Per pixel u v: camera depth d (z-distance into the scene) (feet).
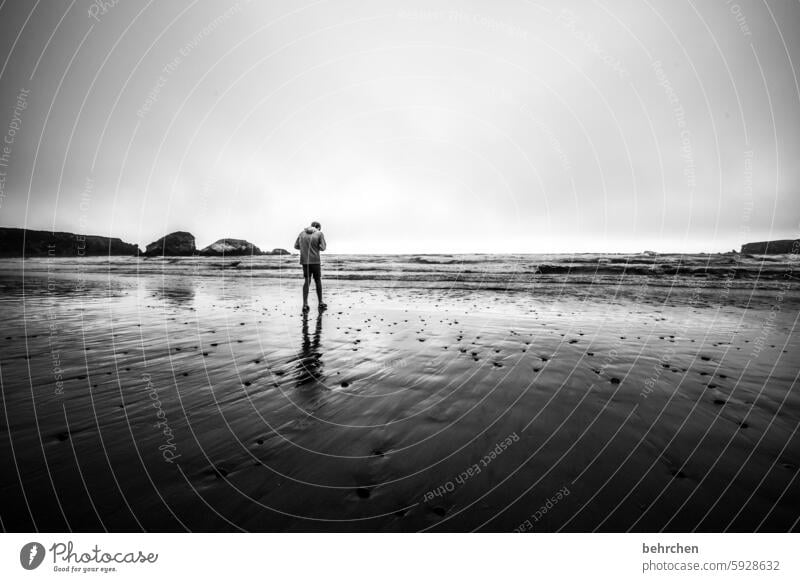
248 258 132.16
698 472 7.95
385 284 59.31
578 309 32.27
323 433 9.74
